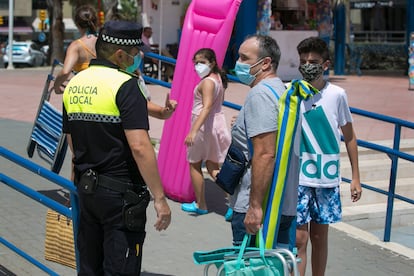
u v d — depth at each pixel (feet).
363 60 155.22
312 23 110.73
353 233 34.81
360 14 208.54
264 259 18.92
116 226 18.31
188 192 37.52
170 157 38.60
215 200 38.96
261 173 19.44
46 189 39.91
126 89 18.10
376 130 59.36
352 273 28.96
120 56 18.83
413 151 50.52
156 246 30.94
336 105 24.06
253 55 20.53
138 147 17.89
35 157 48.62
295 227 21.48
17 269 27.14
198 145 35.01
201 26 37.83
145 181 18.28
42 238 31.45
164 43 120.16
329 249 32.07
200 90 34.37
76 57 32.96
